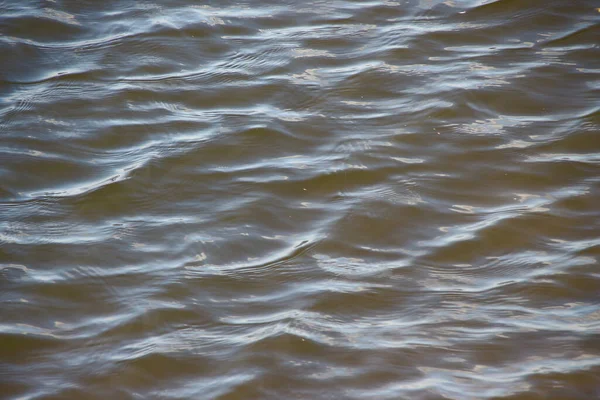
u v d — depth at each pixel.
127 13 29.78
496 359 15.60
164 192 21.05
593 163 21.72
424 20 29.08
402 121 23.70
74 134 23.30
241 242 19.22
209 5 30.31
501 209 20.19
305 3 30.47
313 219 19.98
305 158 22.28
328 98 24.86
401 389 14.89
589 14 28.95
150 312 17.00
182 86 25.62
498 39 27.86
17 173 21.70
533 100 24.52
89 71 26.38
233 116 24.11
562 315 16.70
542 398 14.62
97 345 16.20
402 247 19.02
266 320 16.72
